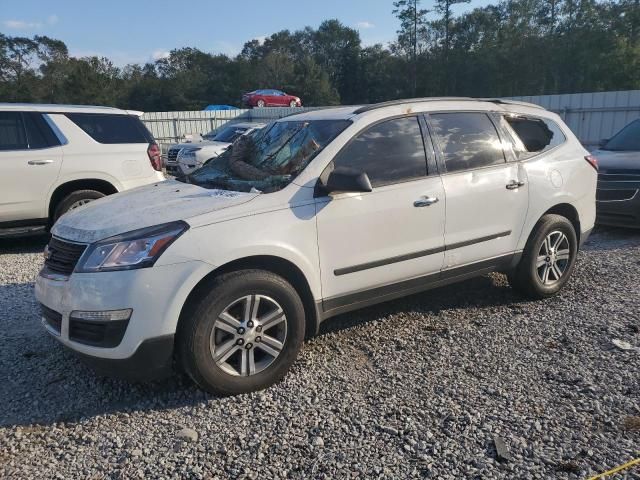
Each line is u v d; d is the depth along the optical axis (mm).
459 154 4578
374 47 87250
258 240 3543
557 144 5363
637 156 8406
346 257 3965
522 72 65375
